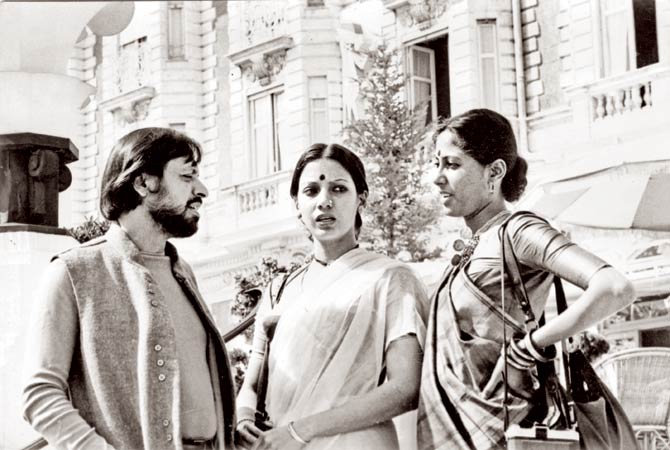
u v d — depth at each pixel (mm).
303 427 3766
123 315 3619
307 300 4039
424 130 9859
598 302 3285
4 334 5461
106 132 13633
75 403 3566
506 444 3426
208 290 10875
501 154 3799
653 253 6469
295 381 3949
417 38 11820
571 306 3344
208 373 3783
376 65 11586
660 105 9734
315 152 4141
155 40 14617
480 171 3793
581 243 6652
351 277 4027
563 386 3664
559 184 6867
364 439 3793
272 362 4062
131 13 6711
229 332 4883
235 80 14414
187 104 14625
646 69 9945
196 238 12016
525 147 10555
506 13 11398
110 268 3684
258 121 14328
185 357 3719
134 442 3514
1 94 5836
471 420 3504
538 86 10938
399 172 9555
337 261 4113
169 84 14344
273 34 13828
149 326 3588
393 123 9883
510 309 3561
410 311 3900
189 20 14977
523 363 3434
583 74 10531
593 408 3471
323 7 13523
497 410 3482
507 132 3832
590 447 3422
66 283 3613
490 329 3564
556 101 10594
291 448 3762
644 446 5551
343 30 12648
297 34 13297
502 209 3818
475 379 3545
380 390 3756
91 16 6141
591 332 6258
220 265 11125
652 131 9586
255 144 14297
